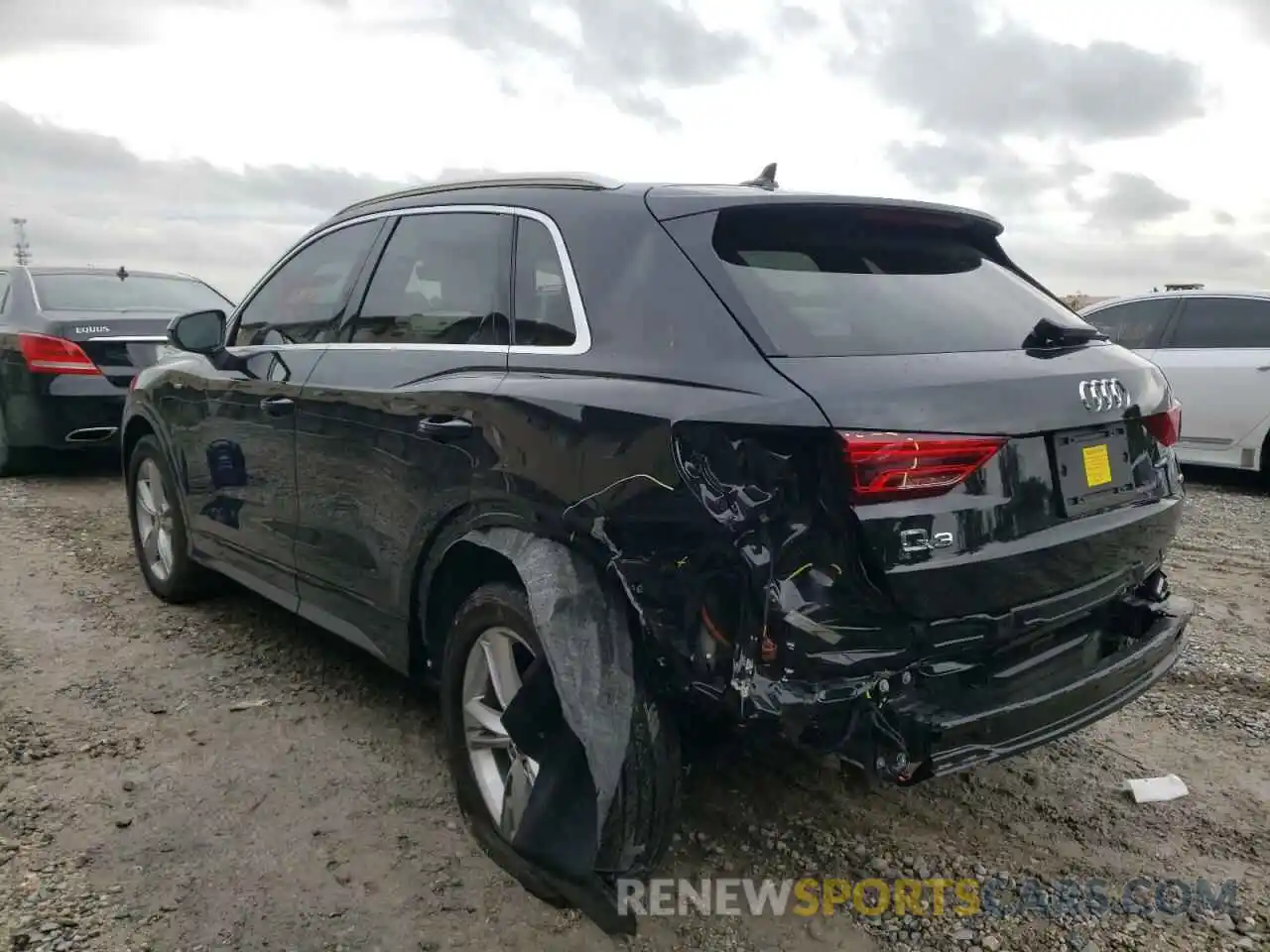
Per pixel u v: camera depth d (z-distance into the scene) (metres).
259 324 4.29
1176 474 3.11
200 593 5.03
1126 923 2.69
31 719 3.72
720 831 3.08
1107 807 3.27
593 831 2.52
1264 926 2.68
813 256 2.79
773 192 2.85
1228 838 3.10
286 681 4.12
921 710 2.33
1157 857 3.00
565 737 2.64
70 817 3.08
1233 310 8.66
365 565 3.43
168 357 5.05
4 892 2.71
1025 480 2.46
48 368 7.39
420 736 3.66
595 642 2.47
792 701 2.24
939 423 2.31
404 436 3.14
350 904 2.71
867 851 3.00
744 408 2.29
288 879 2.81
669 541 2.39
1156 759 3.61
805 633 2.24
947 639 2.38
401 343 3.39
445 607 3.18
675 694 2.42
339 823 3.09
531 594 2.57
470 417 2.89
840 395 2.26
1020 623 2.48
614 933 2.60
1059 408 2.54
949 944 2.61
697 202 2.75
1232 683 4.26
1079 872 2.92
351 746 3.58
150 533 5.12
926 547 2.28
